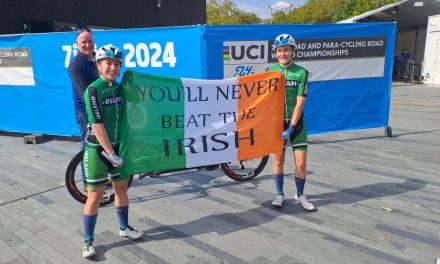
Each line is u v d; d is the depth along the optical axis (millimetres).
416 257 3170
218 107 3889
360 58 6746
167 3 19688
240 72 6043
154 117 3592
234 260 3156
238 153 4031
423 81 20109
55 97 7000
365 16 19891
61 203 4312
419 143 7008
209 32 5727
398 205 4199
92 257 3182
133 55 6148
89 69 4074
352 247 3332
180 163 3803
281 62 3896
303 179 4082
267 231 3639
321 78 6586
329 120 6844
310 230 3646
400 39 26375
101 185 3150
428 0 18312
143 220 3895
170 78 3637
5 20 11320
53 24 12625
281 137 4031
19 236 3553
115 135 3199
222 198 4453
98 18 14984
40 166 5707
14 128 7547
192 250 3320
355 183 4895
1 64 7273
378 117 7227
